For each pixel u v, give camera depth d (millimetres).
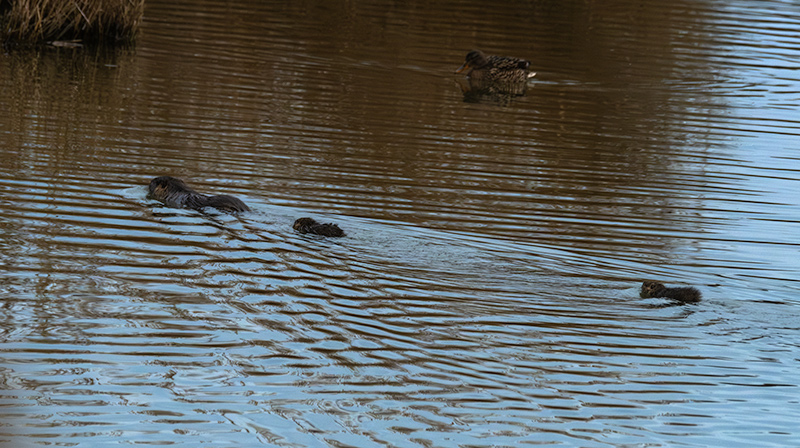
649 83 34500
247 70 32531
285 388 12023
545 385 12484
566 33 41719
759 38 42375
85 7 35281
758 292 16281
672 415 11891
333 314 14266
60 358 12406
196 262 15992
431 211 19922
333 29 39844
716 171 25016
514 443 11016
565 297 15438
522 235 18719
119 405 11375
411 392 12102
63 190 19391
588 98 32344
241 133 25297
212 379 12148
